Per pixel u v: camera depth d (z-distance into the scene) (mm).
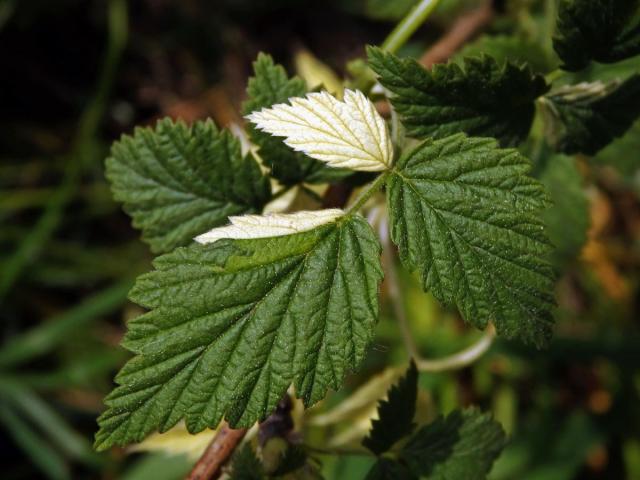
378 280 200
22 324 528
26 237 522
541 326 204
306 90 234
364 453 251
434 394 453
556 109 248
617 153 326
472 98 225
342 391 389
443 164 206
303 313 198
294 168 237
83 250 536
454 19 384
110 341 515
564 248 329
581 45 229
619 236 515
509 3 332
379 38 536
